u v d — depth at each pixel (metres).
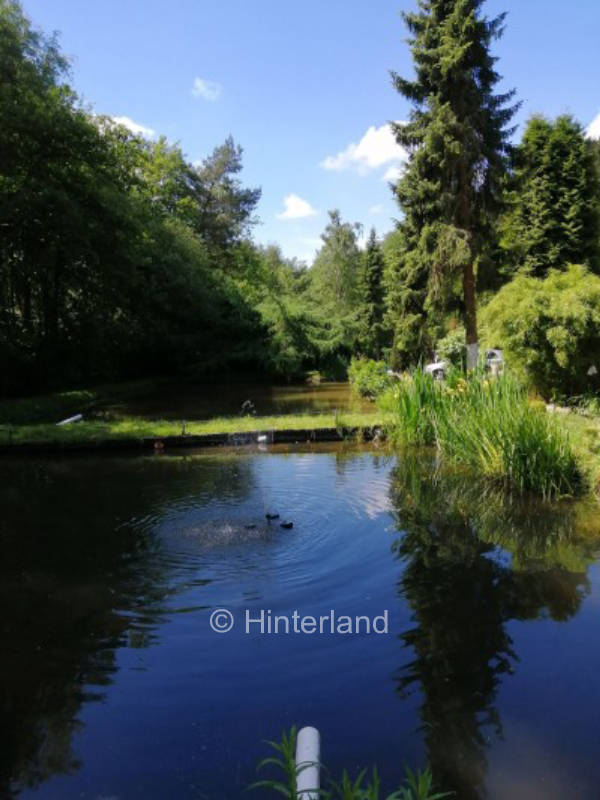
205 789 2.25
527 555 4.66
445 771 2.33
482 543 4.95
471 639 3.37
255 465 8.20
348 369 26.23
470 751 2.44
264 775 2.31
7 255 17.61
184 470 7.89
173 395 20.77
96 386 21.30
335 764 2.37
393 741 2.51
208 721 2.66
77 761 2.43
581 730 2.56
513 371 10.20
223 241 36.88
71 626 3.57
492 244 14.65
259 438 9.89
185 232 29.75
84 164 18.23
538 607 3.75
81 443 9.28
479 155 12.94
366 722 2.64
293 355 27.16
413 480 7.16
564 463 6.38
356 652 3.24
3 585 4.16
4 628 3.56
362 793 1.77
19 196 15.88
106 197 17.88
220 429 10.19
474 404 8.10
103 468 8.07
